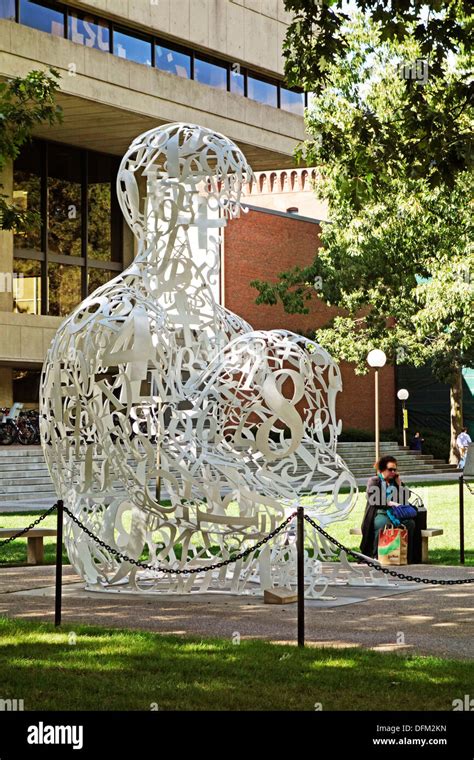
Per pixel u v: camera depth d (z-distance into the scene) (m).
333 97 30.98
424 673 7.78
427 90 16.02
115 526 12.22
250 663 8.12
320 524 12.03
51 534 14.38
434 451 44.78
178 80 35.88
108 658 8.30
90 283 39.75
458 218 32.22
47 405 11.88
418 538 14.25
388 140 14.09
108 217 40.25
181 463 11.43
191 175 12.20
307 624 9.90
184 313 12.50
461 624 9.87
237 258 39.47
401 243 33.38
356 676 7.71
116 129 36.44
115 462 11.39
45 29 33.03
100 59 33.16
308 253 42.72
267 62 40.25
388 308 35.84
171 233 12.21
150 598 11.51
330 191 33.53
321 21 13.52
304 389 12.19
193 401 11.88
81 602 11.23
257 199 46.41
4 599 11.43
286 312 37.72
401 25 13.26
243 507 11.74
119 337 11.12
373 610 10.67
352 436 42.81
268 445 11.53
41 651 8.55
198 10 37.34
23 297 37.56
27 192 37.47
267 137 39.66
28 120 17.53
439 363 38.56
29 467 28.08
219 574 12.34
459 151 13.12
